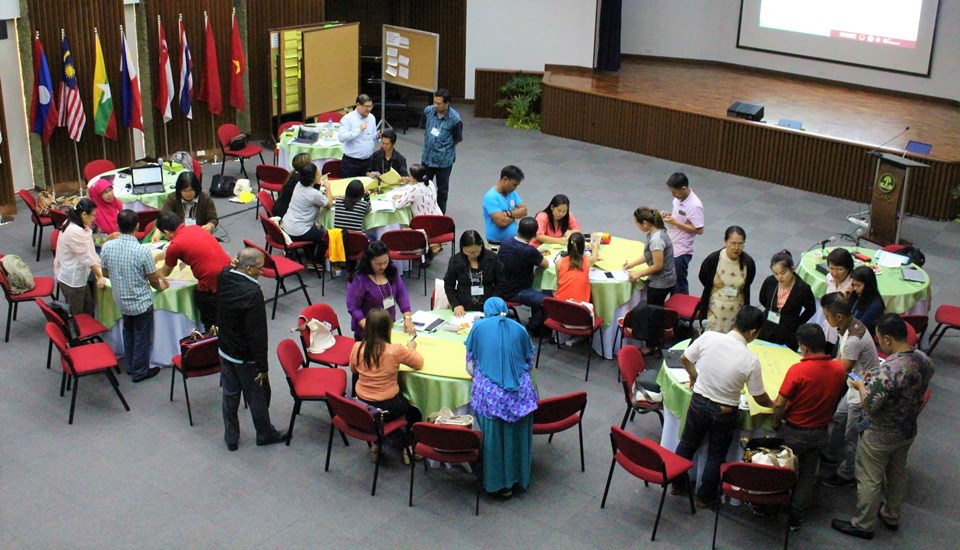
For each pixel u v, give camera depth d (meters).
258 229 11.45
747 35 17.91
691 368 6.30
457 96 18.02
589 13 16.89
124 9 12.55
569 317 8.06
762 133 13.81
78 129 12.01
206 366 7.36
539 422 6.64
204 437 7.30
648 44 18.77
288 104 14.84
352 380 7.54
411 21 17.69
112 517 6.33
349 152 11.53
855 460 6.41
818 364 5.98
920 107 15.72
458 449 6.28
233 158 13.38
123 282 7.68
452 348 7.07
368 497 6.63
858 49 16.66
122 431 7.34
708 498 6.48
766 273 10.71
